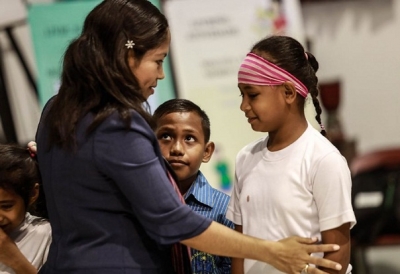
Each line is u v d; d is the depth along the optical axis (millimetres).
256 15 6395
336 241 2641
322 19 7652
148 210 2459
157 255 2604
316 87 2883
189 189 3334
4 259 2945
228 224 3283
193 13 6359
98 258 2518
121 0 2570
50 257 2648
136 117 2486
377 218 6039
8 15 6754
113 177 2463
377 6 7625
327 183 2648
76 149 2486
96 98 2498
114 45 2512
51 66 6113
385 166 6426
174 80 6250
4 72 6773
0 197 2941
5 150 3006
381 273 7055
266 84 2713
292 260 2535
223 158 6160
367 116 7715
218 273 3221
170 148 3230
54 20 6129
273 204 2742
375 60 7672
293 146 2779
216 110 6250
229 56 6344
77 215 2549
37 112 6793
